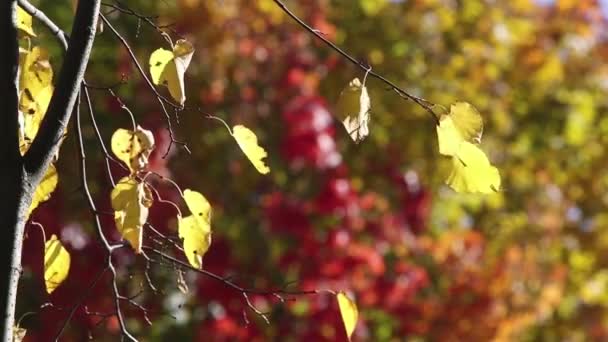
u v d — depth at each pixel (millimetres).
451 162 3191
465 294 9617
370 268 8203
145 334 7465
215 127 8805
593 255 11422
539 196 11250
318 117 8398
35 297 6926
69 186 7773
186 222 3189
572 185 11516
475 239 9883
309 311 8016
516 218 10922
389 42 10312
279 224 8164
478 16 11141
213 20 9000
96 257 7074
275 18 9438
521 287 10234
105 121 8117
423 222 9320
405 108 9992
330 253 8141
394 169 9500
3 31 2926
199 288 7785
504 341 9828
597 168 11484
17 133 2920
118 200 3094
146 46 8555
